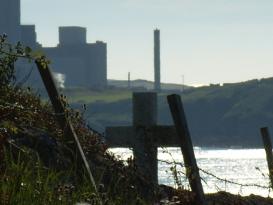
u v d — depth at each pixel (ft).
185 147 100.58
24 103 89.15
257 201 108.58
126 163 89.92
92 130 97.60
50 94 88.07
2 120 78.59
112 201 72.18
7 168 62.59
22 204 58.03
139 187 88.28
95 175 85.87
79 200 63.46
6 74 85.71
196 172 97.30
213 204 98.07
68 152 84.43
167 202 82.74
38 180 62.49
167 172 92.89
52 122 90.89
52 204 60.39
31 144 82.17
